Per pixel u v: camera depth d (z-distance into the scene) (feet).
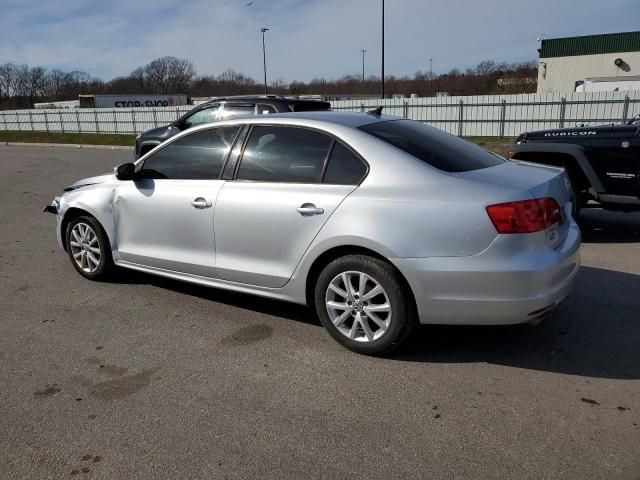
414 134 12.73
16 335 13.21
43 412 9.91
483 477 7.99
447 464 8.29
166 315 14.29
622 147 19.98
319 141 12.25
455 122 81.71
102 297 15.67
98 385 10.84
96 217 16.17
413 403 9.98
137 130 109.70
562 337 12.50
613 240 21.12
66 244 17.67
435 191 10.74
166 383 10.87
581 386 10.42
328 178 11.89
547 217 10.60
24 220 27.17
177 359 11.87
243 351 12.19
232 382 10.87
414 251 10.66
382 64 100.12
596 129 20.81
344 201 11.41
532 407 9.75
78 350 12.37
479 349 12.03
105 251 16.40
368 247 11.04
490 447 8.66
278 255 12.50
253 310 14.52
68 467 8.43
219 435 9.14
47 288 16.55
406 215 10.75
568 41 141.90
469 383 10.63
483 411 9.67
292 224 12.09
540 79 146.82
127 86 283.18
